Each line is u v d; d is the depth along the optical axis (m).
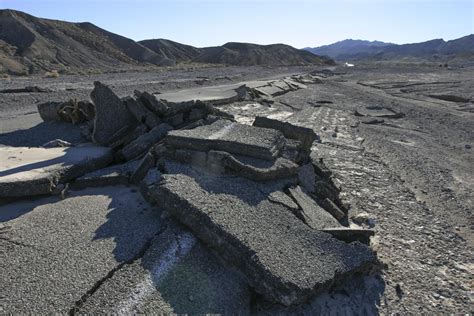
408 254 5.82
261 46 102.12
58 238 4.80
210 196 5.21
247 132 7.01
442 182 9.38
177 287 4.07
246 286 4.29
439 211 7.68
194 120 8.77
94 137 8.12
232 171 5.97
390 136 14.08
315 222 5.31
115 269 4.25
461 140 14.07
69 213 5.47
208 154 6.15
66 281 4.02
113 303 3.76
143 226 5.15
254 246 4.38
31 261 4.33
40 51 50.69
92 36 70.69
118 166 7.06
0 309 3.64
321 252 4.65
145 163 6.61
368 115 17.92
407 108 20.73
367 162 10.40
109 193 6.25
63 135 9.50
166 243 4.65
